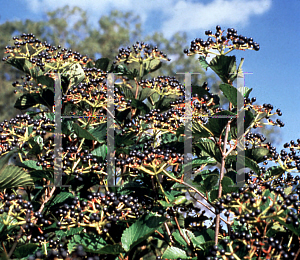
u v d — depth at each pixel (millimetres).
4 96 18219
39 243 2121
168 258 2117
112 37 20875
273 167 2660
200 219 2756
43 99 3314
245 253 1947
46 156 2461
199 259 2074
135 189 2691
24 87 3592
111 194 2107
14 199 2039
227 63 2643
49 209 2510
